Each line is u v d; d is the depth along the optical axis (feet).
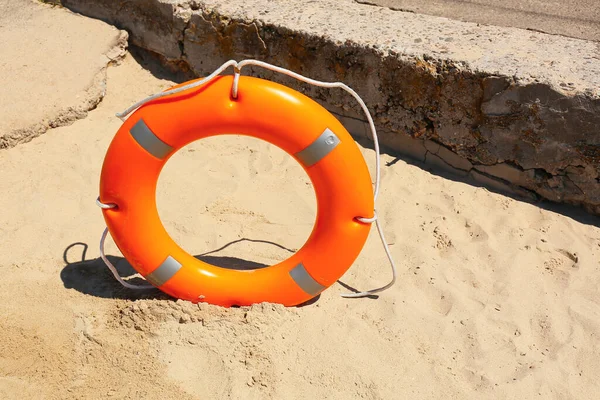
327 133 10.82
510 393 10.84
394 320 12.00
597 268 13.46
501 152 15.35
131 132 10.85
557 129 14.52
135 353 11.14
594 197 14.76
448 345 11.62
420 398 10.69
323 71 16.92
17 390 10.45
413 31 16.75
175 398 10.41
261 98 10.65
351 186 11.07
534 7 19.52
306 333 11.59
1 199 14.69
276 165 16.20
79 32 19.30
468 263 13.47
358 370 11.01
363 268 13.23
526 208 15.14
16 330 11.39
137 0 18.95
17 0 20.67
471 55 15.47
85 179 15.43
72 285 12.50
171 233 13.91
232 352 11.12
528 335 11.96
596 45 16.16
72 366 10.90
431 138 16.19
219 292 11.77
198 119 10.71
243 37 17.71
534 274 13.26
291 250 13.60
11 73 17.67
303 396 10.59
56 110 16.89
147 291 12.34
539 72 14.69
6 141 16.06
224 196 15.06
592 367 11.39
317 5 18.26
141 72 19.35
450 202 15.21
